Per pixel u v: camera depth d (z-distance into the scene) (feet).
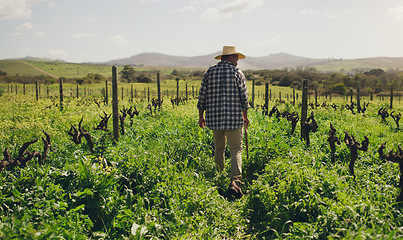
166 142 22.99
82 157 17.72
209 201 15.10
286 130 32.04
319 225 12.28
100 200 13.66
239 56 19.97
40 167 15.56
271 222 14.14
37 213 11.22
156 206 14.21
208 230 13.06
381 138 31.71
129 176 16.63
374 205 13.46
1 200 12.01
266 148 22.07
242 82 18.75
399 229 11.13
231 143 18.95
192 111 49.98
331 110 68.23
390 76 481.05
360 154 22.86
